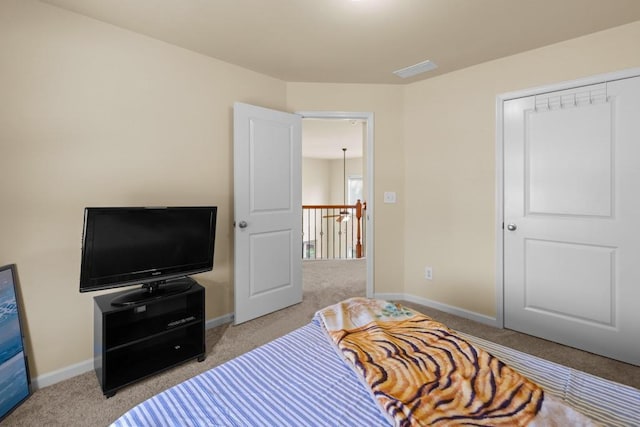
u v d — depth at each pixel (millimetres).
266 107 3088
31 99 1863
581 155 2324
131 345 2025
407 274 3408
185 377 2008
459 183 2973
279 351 1299
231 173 2869
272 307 3076
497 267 2736
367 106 3344
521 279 2625
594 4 1913
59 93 1959
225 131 2811
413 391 970
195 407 956
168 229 2145
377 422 891
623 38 2154
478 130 2836
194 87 2594
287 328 2732
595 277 2289
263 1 1902
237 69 2867
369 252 3418
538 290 2543
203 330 2215
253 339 2527
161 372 2014
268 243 3023
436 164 3137
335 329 1389
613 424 873
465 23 2143
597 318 2287
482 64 2797
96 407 1732
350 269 4852
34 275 1888
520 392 958
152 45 2354
